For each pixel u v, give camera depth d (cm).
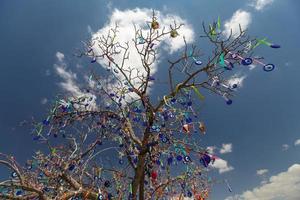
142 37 758
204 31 645
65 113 791
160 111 752
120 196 739
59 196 667
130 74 783
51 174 701
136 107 806
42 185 706
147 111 758
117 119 820
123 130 797
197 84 709
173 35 729
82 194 685
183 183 757
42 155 727
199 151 628
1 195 624
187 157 646
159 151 742
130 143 791
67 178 709
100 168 759
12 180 646
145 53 760
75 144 776
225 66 605
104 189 712
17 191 657
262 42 492
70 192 668
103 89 823
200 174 771
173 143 696
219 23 637
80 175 743
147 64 762
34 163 726
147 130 749
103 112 816
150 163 748
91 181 745
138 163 749
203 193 753
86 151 775
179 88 730
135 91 768
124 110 827
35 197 671
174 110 721
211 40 641
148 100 754
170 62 732
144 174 753
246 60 496
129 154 779
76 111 800
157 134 750
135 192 740
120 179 784
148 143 730
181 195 748
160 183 793
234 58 601
